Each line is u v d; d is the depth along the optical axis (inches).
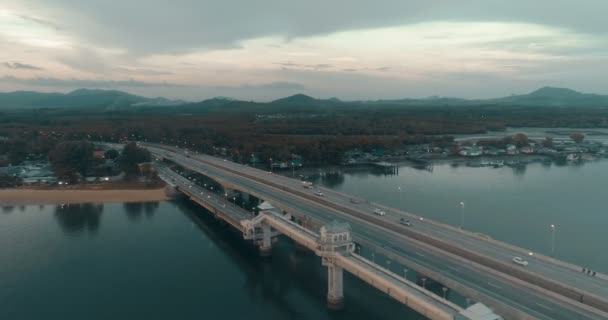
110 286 4990.2
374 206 6254.9
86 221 7628.0
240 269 5487.2
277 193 7509.8
